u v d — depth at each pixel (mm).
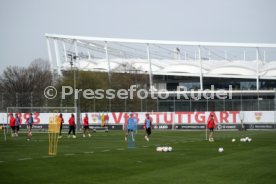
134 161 22297
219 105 61812
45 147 31500
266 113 59219
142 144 34219
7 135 48469
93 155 25359
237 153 26375
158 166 20359
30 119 41281
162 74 119750
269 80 117812
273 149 28969
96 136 45969
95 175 17609
